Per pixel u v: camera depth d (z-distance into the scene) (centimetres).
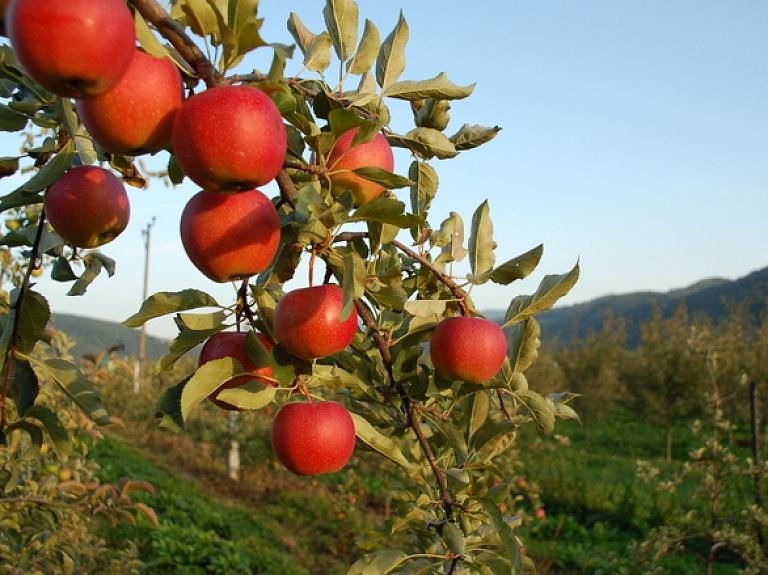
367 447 175
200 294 149
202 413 1523
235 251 133
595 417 1892
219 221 132
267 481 1295
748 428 1616
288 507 1115
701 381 1370
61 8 94
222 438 1383
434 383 195
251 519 1050
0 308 163
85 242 144
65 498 347
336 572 851
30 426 157
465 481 185
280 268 155
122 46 100
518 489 1123
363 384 180
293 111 133
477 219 186
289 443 152
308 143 138
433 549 194
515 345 202
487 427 202
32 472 383
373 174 137
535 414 185
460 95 163
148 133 113
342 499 1080
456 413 221
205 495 1159
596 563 825
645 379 1558
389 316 198
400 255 194
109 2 99
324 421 154
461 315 182
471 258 185
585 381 1888
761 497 827
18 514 326
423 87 161
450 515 189
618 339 2033
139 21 110
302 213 121
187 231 135
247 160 111
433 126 177
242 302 152
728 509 884
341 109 126
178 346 152
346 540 955
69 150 139
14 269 358
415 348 187
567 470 1264
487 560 181
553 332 6309
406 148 174
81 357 610
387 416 201
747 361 1430
